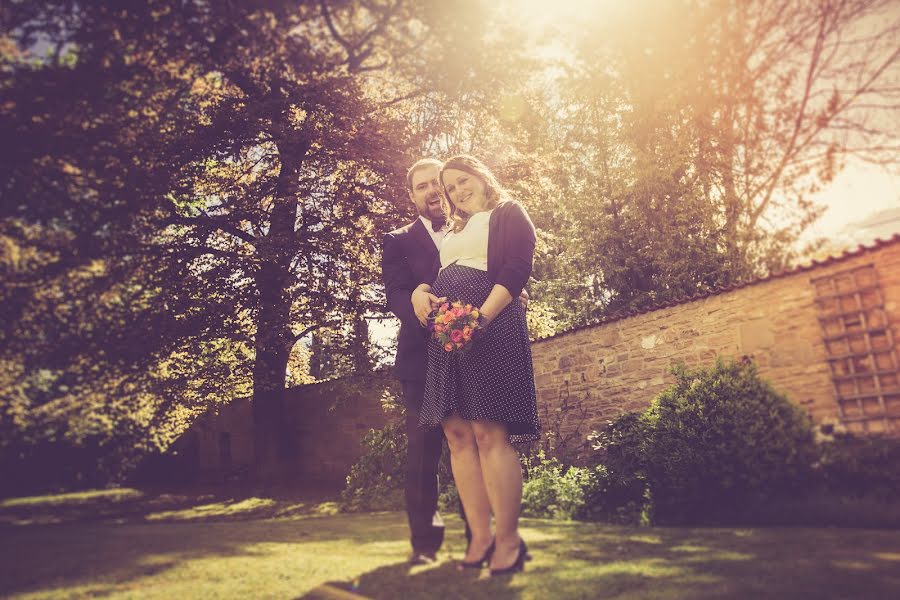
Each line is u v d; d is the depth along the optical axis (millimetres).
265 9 3850
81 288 3248
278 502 4762
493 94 6277
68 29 3057
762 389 3975
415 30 5008
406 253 2557
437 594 1449
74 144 3133
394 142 6332
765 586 1330
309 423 8867
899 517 2662
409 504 2102
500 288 1950
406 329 2455
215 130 4555
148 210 3791
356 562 1844
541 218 12016
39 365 3031
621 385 6074
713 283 8055
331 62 4836
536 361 7332
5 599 1413
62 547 1933
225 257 5789
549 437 6809
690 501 3703
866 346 3838
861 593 1249
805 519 2936
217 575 1621
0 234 2992
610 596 1344
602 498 4258
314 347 7961
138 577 1594
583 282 12625
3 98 2918
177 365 4629
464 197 2223
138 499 3348
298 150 6078
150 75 3467
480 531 1923
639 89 7438
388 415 7590
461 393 1948
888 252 3824
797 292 4297
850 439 3467
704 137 7168
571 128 9195
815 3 5324
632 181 9164
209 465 6793
